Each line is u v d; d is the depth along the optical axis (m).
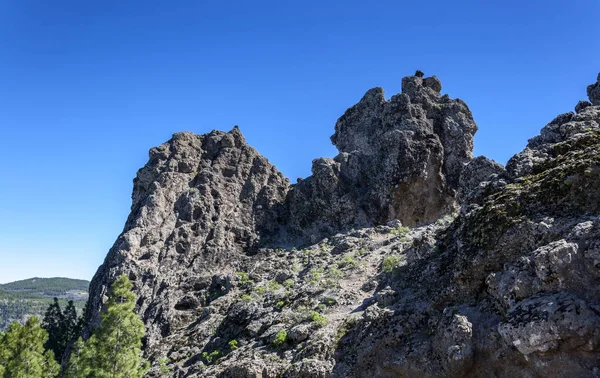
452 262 29.36
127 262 53.75
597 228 20.73
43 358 42.84
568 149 29.78
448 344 22.86
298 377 27.42
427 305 27.30
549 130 36.03
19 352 41.06
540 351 19.02
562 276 20.31
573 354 18.73
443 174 64.56
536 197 25.58
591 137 29.30
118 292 38.41
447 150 66.44
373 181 63.75
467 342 22.25
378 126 69.31
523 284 21.55
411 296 29.91
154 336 46.88
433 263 31.25
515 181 29.36
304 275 48.59
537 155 31.11
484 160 50.50
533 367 19.62
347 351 28.22
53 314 66.25
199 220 60.31
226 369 30.67
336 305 36.56
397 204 61.56
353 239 54.34
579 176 24.42
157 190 61.34
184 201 61.56
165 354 42.09
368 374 26.05
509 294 21.92
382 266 42.34
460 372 22.05
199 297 51.00
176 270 55.50
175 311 49.34
